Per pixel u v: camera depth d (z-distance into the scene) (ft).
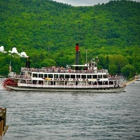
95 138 447.83
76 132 470.80
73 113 587.68
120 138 449.48
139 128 494.59
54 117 552.41
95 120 537.24
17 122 512.63
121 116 570.05
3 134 409.69
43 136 451.12
